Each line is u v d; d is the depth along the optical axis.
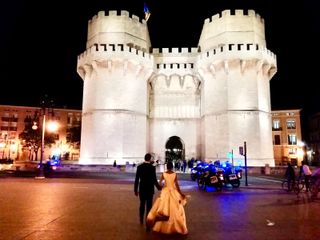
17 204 11.62
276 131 63.47
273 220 9.10
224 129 38.12
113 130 38.97
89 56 40.00
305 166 16.94
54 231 7.51
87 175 29.86
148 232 7.48
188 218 9.40
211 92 40.62
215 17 41.97
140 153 40.78
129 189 17.50
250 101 37.94
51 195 14.45
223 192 16.97
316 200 13.73
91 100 40.69
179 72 44.88
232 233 7.49
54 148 71.06
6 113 70.50
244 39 39.72
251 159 36.78
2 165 52.09
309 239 6.96
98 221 8.73
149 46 47.88
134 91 40.94
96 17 43.22
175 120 45.84
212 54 39.41
